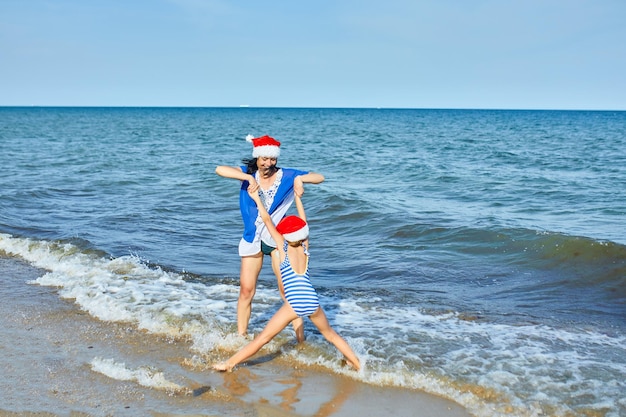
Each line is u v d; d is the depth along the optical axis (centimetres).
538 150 3309
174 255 896
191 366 495
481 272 807
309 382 468
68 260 841
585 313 643
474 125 7769
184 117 11856
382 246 963
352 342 539
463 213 1232
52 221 1140
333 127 6969
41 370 482
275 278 776
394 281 770
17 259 862
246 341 540
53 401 429
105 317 610
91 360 504
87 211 1264
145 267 804
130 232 1053
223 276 780
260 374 483
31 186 1617
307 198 1393
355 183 1812
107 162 2419
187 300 658
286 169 513
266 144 488
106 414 411
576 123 8662
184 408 423
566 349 535
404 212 1214
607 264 796
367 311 639
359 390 455
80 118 10350
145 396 440
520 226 1052
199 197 1488
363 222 1145
